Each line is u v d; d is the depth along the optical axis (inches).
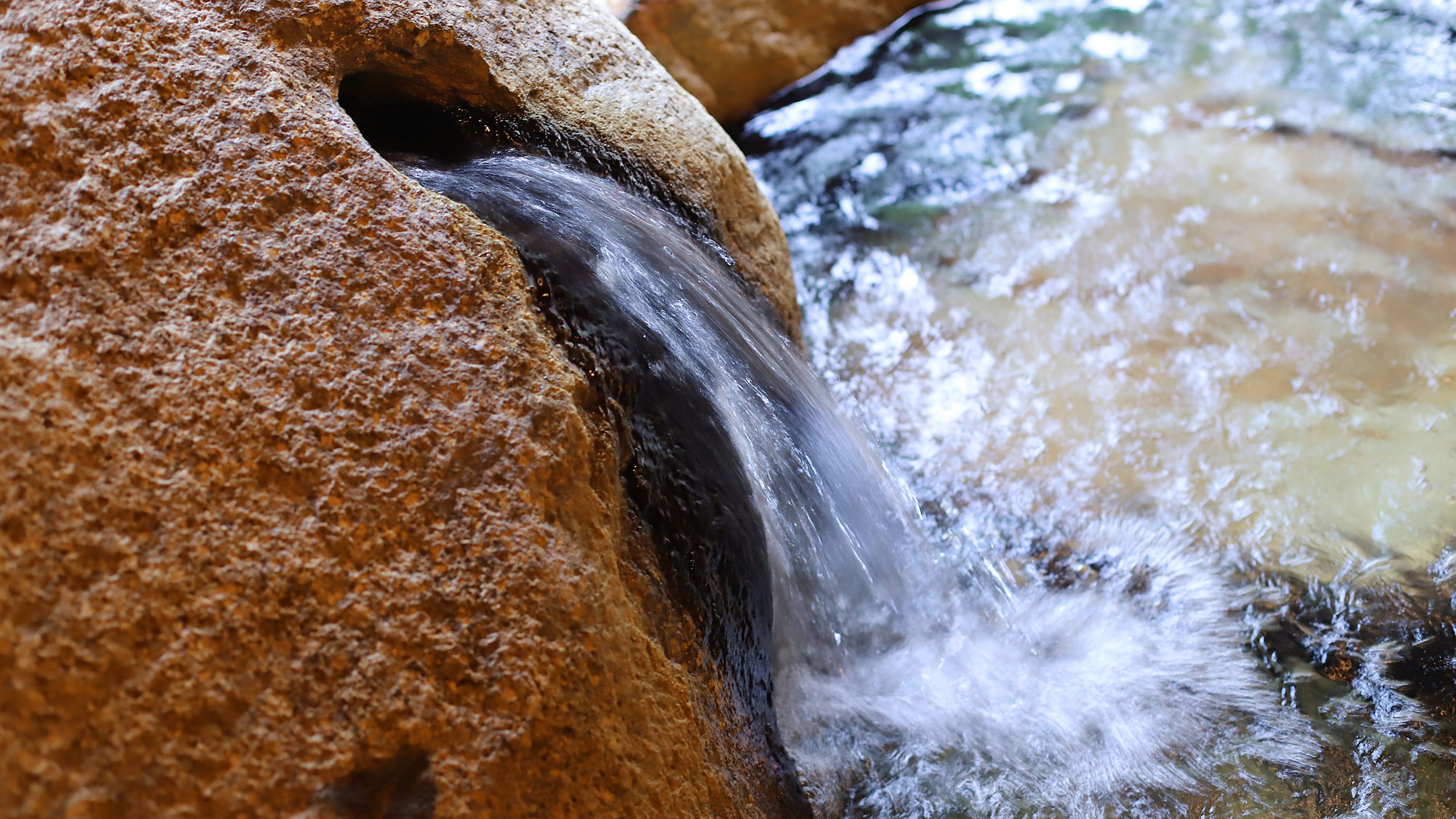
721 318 106.9
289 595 66.4
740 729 88.9
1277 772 97.6
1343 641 108.5
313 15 89.6
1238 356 141.9
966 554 121.2
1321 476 124.6
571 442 76.1
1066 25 228.7
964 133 198.8
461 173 96.7
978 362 147.2
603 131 110.6
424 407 73.5
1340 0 222.2
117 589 62.7
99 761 59.5
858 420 138.7
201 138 77.8
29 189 72.7
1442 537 116.0
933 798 98.5
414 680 67.2
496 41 104.8
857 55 227.1
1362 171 174.1
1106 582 117.4
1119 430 134.0
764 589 94.6
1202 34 218.2
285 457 69.4
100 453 65.4
